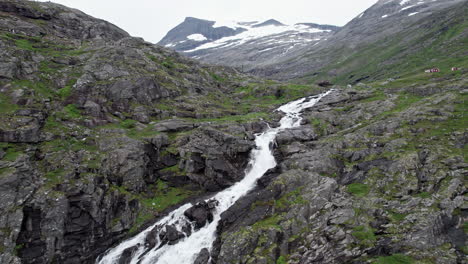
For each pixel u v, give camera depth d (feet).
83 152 98.84
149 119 135.64
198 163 116.06
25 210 76.89
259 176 120.57
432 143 98.02
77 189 85.40
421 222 70.13
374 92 171.12
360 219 77.51
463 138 95.20
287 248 76.13
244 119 149.79
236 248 76.69
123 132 116.78
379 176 91.76
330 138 124.47
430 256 62.28
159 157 116.37
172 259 85.97
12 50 124.16
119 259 87.56
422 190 81.15
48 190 81.66
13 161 81.61
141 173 105.50
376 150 105.40
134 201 98.94
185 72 205.77
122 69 150.61
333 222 79.10
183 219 97.76
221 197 107.65
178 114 147.74
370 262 64.39
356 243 70.85
